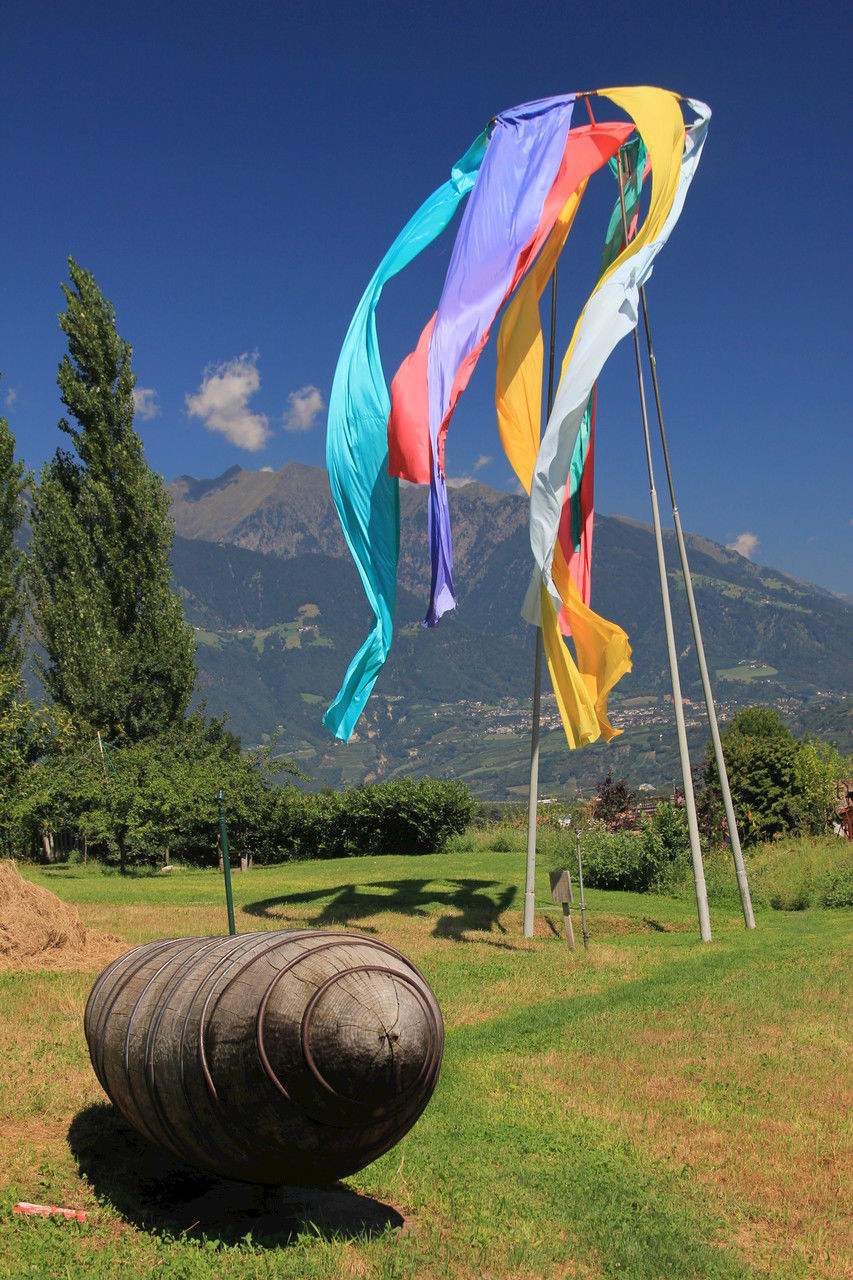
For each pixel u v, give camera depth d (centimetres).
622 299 1944
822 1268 690
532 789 2070
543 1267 662
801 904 2562
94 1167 789
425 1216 739
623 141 2150
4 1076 972
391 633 2102
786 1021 1320
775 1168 852
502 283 2044
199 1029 656
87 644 4084
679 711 2091
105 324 4344
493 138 2089
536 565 2067
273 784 3647
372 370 2114
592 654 2075
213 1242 662
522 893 2492
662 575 2175
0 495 4034
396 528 2102
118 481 4316
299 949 678
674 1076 1085
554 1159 855
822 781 3550
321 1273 627
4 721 3253
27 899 1566
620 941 1997
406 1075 644
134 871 3167
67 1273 612
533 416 2139
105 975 795
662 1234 715
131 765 3412
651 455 2223
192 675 4247
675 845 2856
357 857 3400
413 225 2166
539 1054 1153
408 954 1770
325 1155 649
